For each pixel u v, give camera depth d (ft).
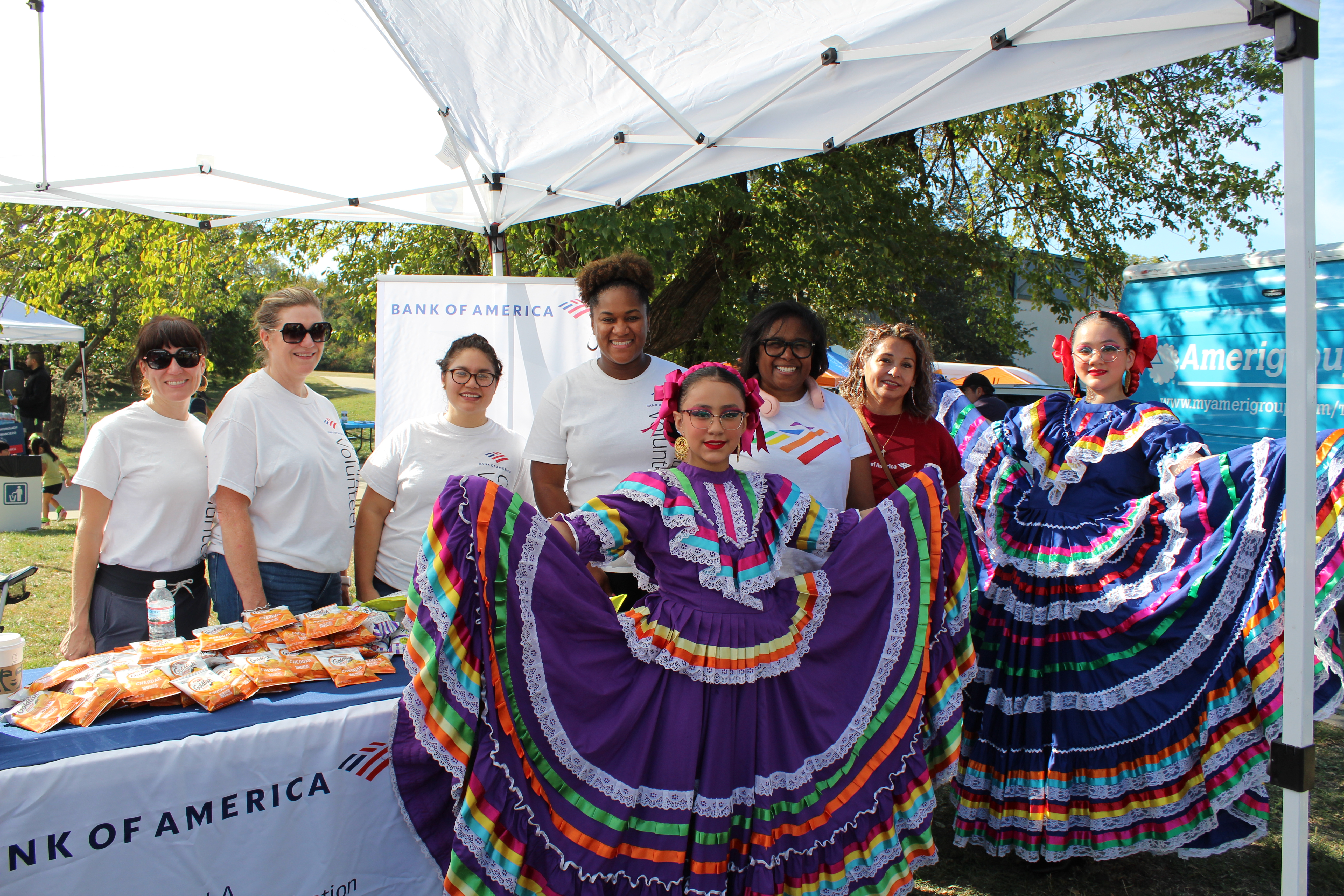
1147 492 9.48
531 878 6.62
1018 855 9.20
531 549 6.70
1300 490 7.13
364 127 13.19
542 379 16.14
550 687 6.65
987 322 43.42
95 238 33.09
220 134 13.05
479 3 9.87
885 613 7.68
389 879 7.07
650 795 6.79
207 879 6.33
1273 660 8.50
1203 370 19.35
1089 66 9.10
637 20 9.88
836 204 31.37
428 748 6.21
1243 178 37.81
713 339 34.22
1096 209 38.27
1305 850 7.28
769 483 7.76
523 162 14.48
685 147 12.85
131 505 9.08
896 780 7.59
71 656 8.86
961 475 10.39
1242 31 7.58
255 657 7.46
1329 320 16.98
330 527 9.62
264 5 10.30
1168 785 8.88
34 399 38.06
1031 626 9.29
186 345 9.20
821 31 9.90
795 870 7.04
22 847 5.72
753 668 6.98
